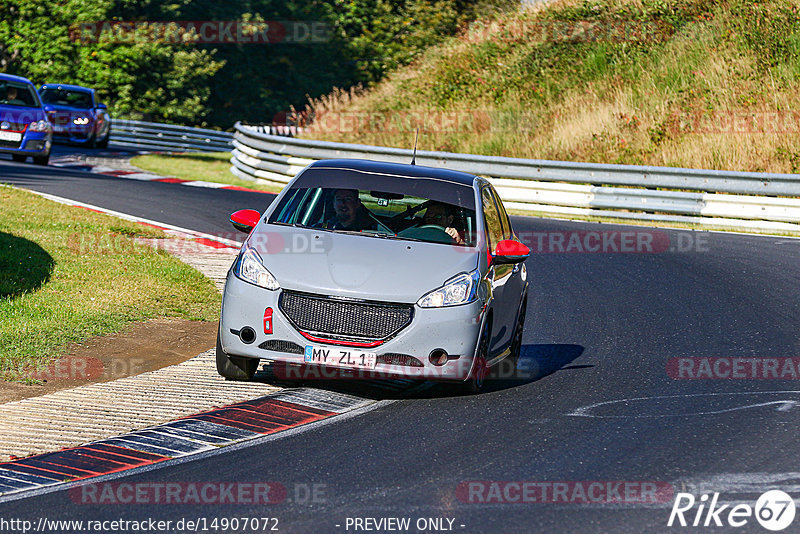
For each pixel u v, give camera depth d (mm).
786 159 87000
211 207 68688
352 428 25875
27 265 42750
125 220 58938
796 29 108375
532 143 100688
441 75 122062
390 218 31375
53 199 64500
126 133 145500
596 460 23562
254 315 28078
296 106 190250
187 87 166375
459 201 32219
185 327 37781
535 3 132625
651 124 97688
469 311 28188
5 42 155750
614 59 113250
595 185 79938
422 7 183625
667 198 75562
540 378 32094
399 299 27719
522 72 116812
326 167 33438
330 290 27719
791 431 26328
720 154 89375
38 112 88438
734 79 103250
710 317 42719
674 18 117438
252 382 30219
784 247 63062
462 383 29219
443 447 24391
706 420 27281
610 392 30359
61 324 35094
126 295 40344
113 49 158125
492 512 20078
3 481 21500
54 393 28438
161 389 29188
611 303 45656
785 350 36812
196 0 177750
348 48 193500
